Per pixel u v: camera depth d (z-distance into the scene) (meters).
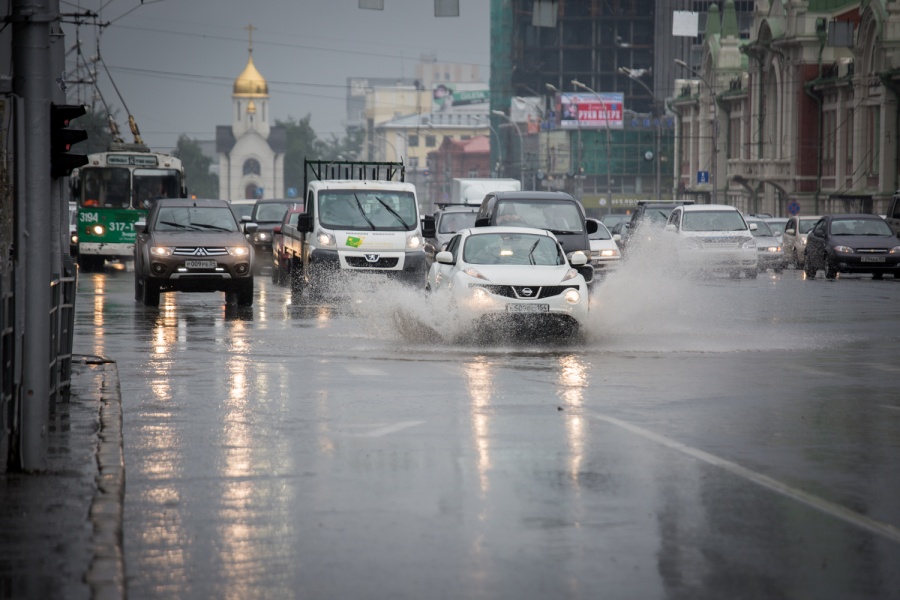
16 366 19.39
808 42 154.12
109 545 14.27
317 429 22.86
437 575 13.58
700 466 19.52
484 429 22.86
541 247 41.75
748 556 14.34
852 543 14.95
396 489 17.81
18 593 12.57
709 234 81.50
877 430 22.89
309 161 69.06
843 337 41.50
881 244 80.62
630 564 13.99
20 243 19.14
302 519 16.08
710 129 193.38
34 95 19.36
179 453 20.53
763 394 27.55
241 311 52.75
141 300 57.72
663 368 32.34
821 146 154.88
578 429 22.88
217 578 13.53
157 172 89.00
